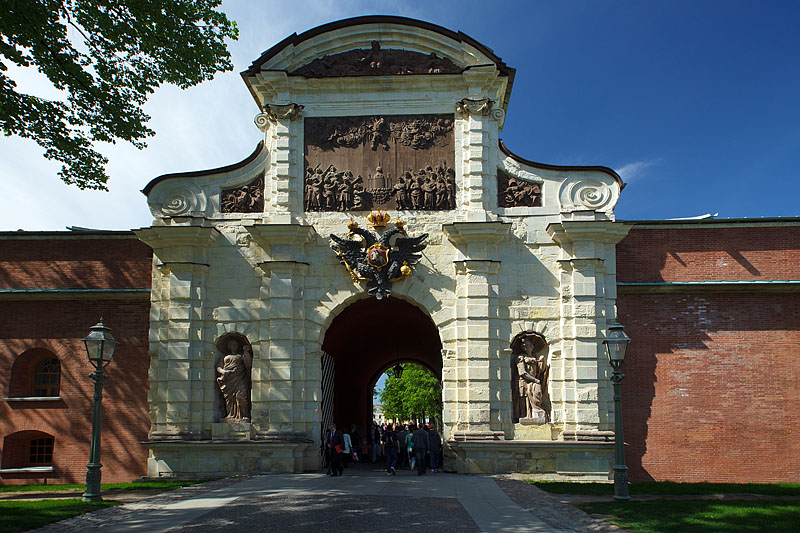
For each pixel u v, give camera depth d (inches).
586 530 586.9
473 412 998.4
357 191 1072.8
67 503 716.0
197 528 577.3
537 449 979.9
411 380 3676.2
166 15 801.6
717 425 1008.9
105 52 821.2
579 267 1026.1
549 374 1016.9
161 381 1024.2
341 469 965.2
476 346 1011.9
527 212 1056.8
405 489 810.8
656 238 1063.0
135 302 1085.8
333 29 1104.8
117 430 1050.1
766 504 733.3
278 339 1024.9
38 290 1084.5
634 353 1030.4
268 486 836.0
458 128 1086.4
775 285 1021.2
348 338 1441.9
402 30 1102.4
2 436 1063.6
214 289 1053.8
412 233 1057.5
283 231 1031.6
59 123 813.2
